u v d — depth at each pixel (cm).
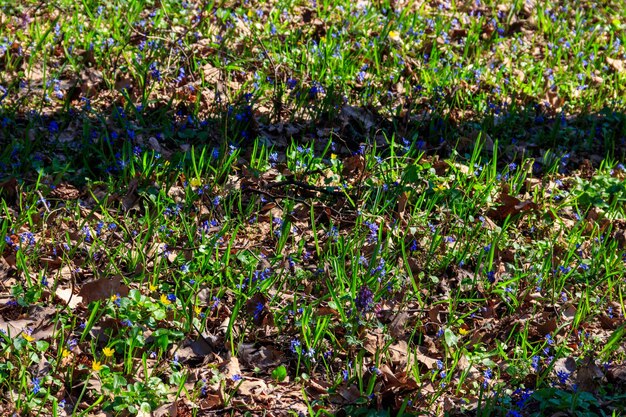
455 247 491
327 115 639
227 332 398
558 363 403
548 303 461
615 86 770
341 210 523
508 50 803
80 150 550
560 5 938
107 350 362
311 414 347
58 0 731
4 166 518
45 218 476
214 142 588
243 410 362
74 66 643
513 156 632
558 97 727
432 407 371
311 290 445
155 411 348
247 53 701
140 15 743
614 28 900
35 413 340
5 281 422
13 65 638
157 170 534
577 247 504
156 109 611
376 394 368
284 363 396
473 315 446
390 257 476
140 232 466
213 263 447
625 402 382
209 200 505
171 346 392
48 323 392
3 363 358
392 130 639
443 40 777
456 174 570
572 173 621
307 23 776
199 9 766
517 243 509
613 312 456
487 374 386
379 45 743
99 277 432
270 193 532
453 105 676
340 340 406
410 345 406
